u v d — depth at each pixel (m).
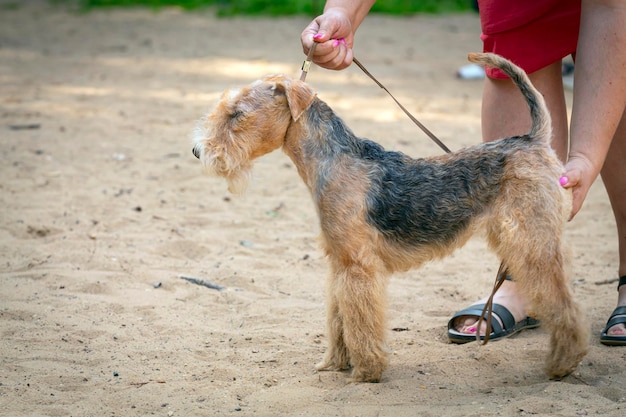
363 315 3.63
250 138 3.62
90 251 5.72
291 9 20.92
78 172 7.85
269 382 3.83
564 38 4.22
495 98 4.48
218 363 4.06
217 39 17.05
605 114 3.81
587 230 6.50
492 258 5.90
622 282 4.48
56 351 4.14
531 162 3.57
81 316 4.62
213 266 5.58
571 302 3.63
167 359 4.10
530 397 3.51
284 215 6.84
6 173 7.67
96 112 10.58
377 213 3.61
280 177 8.05
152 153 8.70
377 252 3.67
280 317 4.71
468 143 9.09
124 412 3.50
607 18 3.81
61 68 13.60
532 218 3.53
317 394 3.67
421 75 13.58
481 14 4.43
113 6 21.75
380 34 17.92
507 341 4.32
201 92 11.93
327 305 3.91
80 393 3.69
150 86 12.33
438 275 5.54
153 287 5.14
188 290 5.10
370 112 10.73
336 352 3.93
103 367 3.98
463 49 16.27
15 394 3.64
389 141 9.12
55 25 18.64
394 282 5.38
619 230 4.48
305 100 3.60
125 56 14.93
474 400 3.56
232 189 3.68
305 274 5.51
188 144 9.14
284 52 15.40
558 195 3.55
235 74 13.27
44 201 6.87
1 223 6.25
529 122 4.42
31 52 15.09
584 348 3.67
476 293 5.17
